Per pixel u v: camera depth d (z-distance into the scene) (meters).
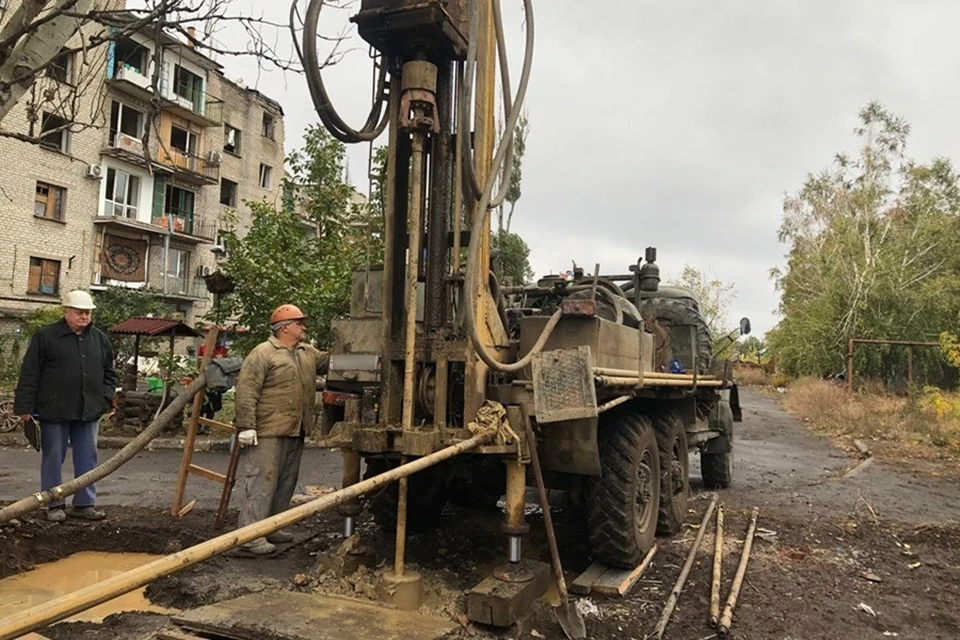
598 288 5.40
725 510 6.75
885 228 30.81
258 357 4.70
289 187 12.12
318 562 4.17
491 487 4.82
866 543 5.62
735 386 8.34
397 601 3.51
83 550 4.88
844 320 27.88
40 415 5.23
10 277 22.39
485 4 3.98
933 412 15.78
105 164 25.88
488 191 3.63
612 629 3.70
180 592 3.97
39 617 1.70
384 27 3.82
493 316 4.11
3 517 3.49
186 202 30.33
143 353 14.81
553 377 3.63
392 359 4.04
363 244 11.99
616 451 4.44
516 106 3.81
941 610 4.20
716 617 3.79
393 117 4.11
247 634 2.98
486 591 3.44
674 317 7.53
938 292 26.64
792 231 39.41
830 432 15.17
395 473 2.95
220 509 5.34
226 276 10.74
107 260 26.25
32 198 23.11
